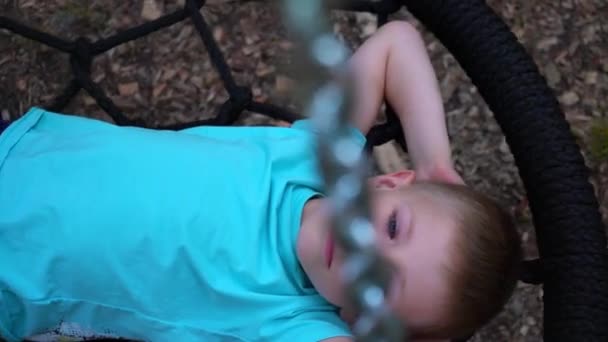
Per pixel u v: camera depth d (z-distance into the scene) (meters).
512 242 1.10
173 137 1.17
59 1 1.68
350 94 0.45
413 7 1.26
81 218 1.10
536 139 1.14
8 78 1.63
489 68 1.18
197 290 1.12
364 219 0.52
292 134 1.23
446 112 1.70
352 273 0.56
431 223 1.05
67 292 1.12
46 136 1.18
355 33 1.69
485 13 1.20
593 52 1.76
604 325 1.06
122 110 1.63
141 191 1.11
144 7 1.69
